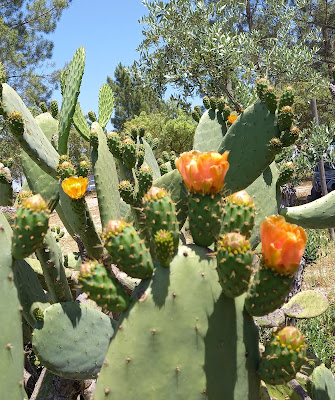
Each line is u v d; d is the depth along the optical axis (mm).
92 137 2781
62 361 1959
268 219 1322
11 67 17719
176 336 1415
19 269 1915
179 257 1464
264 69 8008
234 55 7234
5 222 1646
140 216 2133
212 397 1425
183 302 1429
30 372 2867
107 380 1394
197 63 7559
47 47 18797
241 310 1488
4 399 1468
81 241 2455
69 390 2355
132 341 1399
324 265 6977
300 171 6414
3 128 13609
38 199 1481
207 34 7438
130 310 1412
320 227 2984
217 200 1466
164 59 8078
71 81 2727
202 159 1426
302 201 13758
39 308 1919
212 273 1467
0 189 3268
